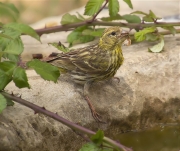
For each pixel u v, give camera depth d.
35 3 23.52
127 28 15.16
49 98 10.77
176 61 12.73
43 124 9.91
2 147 9.06
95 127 11.07
